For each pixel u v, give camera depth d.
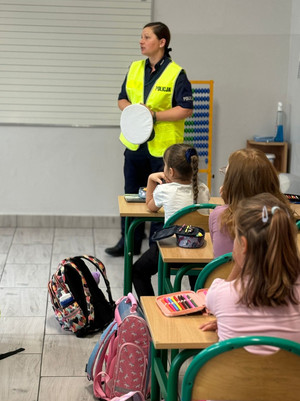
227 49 5.17
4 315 3.61
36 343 3.27
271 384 1.65
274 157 5.10
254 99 5.27
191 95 4.26
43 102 5.17
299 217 3.23
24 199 5.37
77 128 5.25
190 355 1.88
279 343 1.57
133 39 5.10
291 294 1.67
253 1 5.11
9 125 5.20
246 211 1.67
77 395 2.79
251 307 1.67
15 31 5.03
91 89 5.17
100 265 3.46
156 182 3.37
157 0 5.06
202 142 5.26
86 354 3.17
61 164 5.32
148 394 2.73
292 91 5.15
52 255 4.72
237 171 2.30
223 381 1.66
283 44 5.19
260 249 1.62
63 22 5.04
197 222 2.95
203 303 2.08
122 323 2.64
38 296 3.92
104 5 5.03
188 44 5.14
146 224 5.37
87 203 5.42
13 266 4.45
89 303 3.36
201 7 5.09
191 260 2.60
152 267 3.33
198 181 3.20
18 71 5.10
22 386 2.85
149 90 4.31
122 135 4.48
